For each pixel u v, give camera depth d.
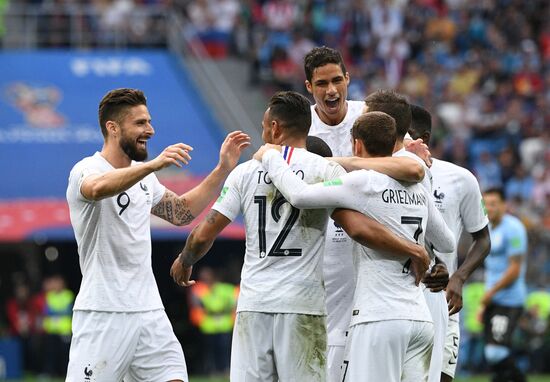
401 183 29.22
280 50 100.69
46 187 86.44
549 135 97.44
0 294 87.94
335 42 105.50
